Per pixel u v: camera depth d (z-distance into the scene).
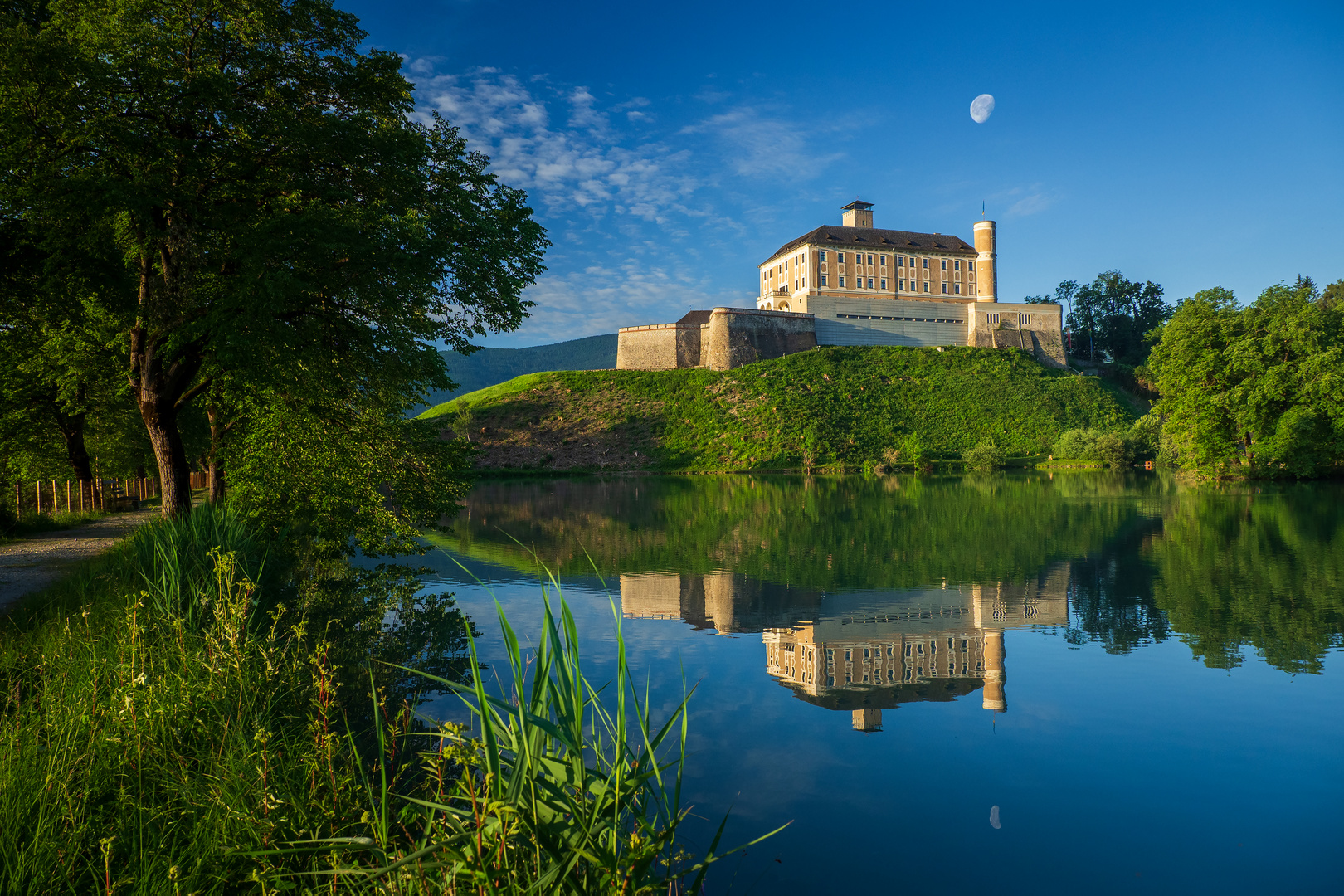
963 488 45.94
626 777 3.41
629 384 91.25
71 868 3.60
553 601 14.96
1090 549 20.58
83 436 30.83
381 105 15.16
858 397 82.31
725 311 90.69
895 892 5.00
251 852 3.47
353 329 14.70
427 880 3.14
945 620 13.20
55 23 12.09
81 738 4.88
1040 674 10.00
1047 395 82.62
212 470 21.80
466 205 15.40
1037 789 6.61
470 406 93.44
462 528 28.67
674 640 12.00
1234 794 6.49
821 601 15.01
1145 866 5.36
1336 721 8.11
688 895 3.71
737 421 79.88
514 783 3.11
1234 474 43.16
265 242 11.50
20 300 15.18
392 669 9.70
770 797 6.45
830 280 97.00
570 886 3.16
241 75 13.43
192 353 14.80
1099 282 111.62
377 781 5.61
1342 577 15.73
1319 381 37.00
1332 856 5.48
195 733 5.21
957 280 102.81
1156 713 8.47
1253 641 11.30
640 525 29.22
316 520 17.69
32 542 16.91
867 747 7.61
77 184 11.09
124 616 7.79
